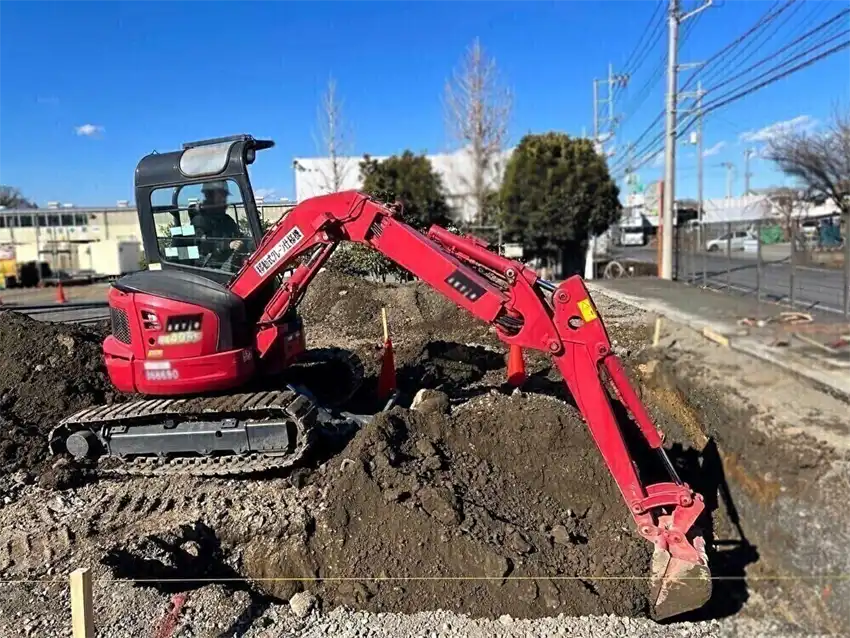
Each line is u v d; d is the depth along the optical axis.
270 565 5.09
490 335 13.48
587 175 26.12
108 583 4.49
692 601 4.25
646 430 4.73
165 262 7.11
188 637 4.03
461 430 6.16
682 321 11.40
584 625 4.24
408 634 4.16
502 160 29.88
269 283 6.94
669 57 21.58
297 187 33.50
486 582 4.54
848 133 30.72
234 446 6.59
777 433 5.82
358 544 4.98
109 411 6.79
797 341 9.11
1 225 58.06
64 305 22.48
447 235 5.62
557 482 5.77
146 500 6.10
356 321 14.86
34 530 5.56
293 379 7.58
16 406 8.14
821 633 4.11
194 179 6.83
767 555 5.04
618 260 31.53
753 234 26.00
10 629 4.13
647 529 4.44
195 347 6.53
